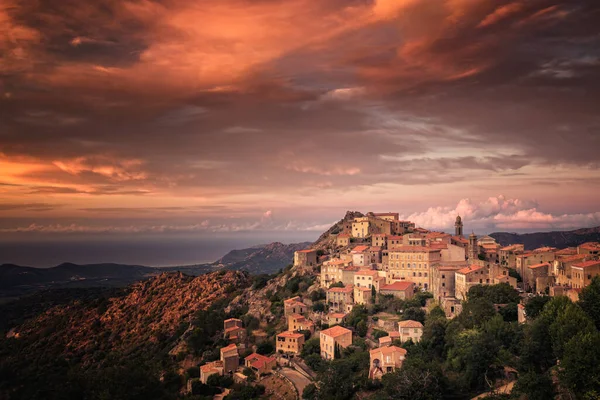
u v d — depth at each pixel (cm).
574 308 17138
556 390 15425
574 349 14662
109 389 18275
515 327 19275
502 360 17800
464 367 18575
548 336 16988
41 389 17188
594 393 13875
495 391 17025
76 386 17762
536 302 19888
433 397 17225
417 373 17825
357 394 19662
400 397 17338
